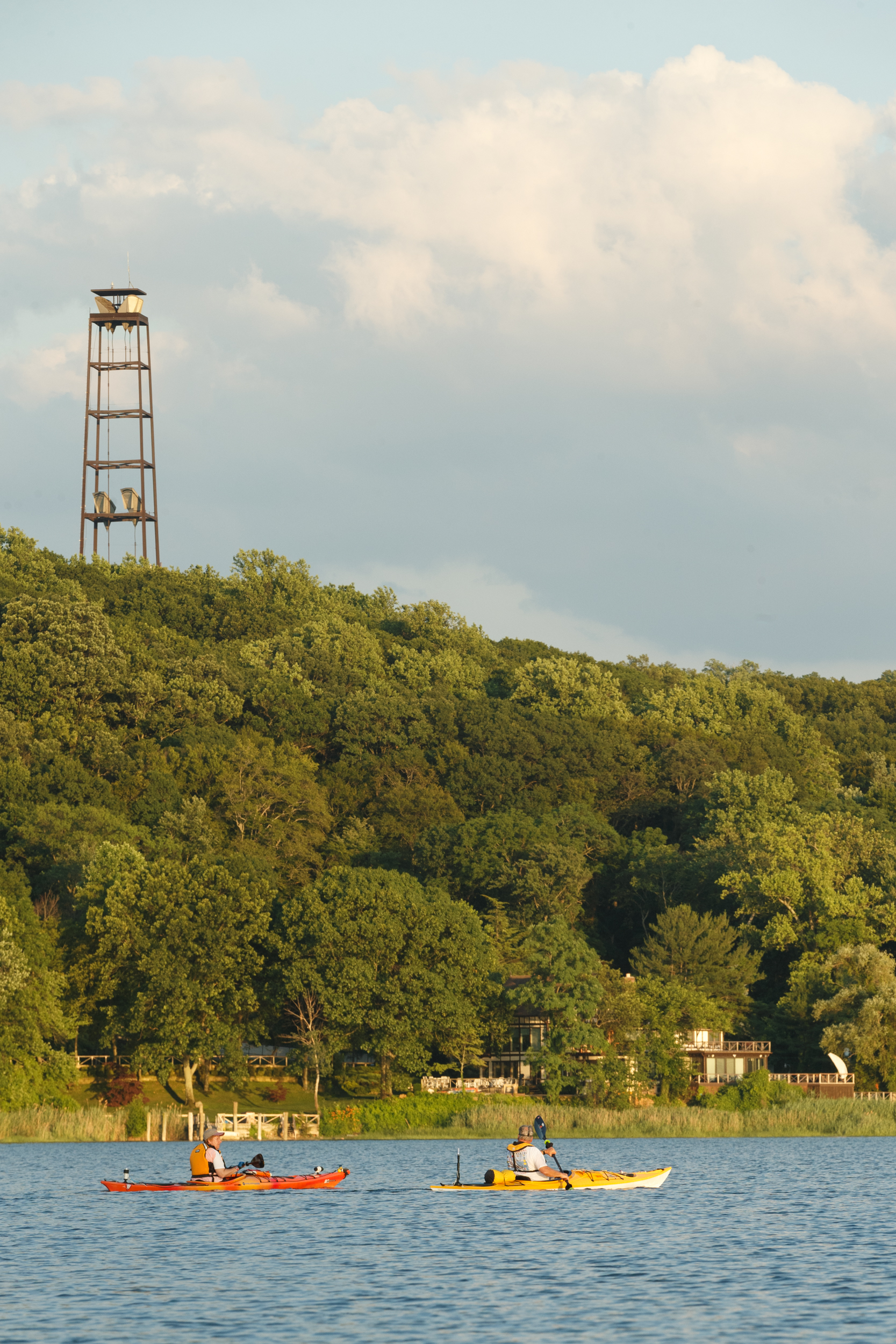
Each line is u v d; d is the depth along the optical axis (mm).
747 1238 126250
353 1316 91875
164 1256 116812
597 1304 95312
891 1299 96125
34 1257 116812
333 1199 158750
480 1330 87438
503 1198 159375
